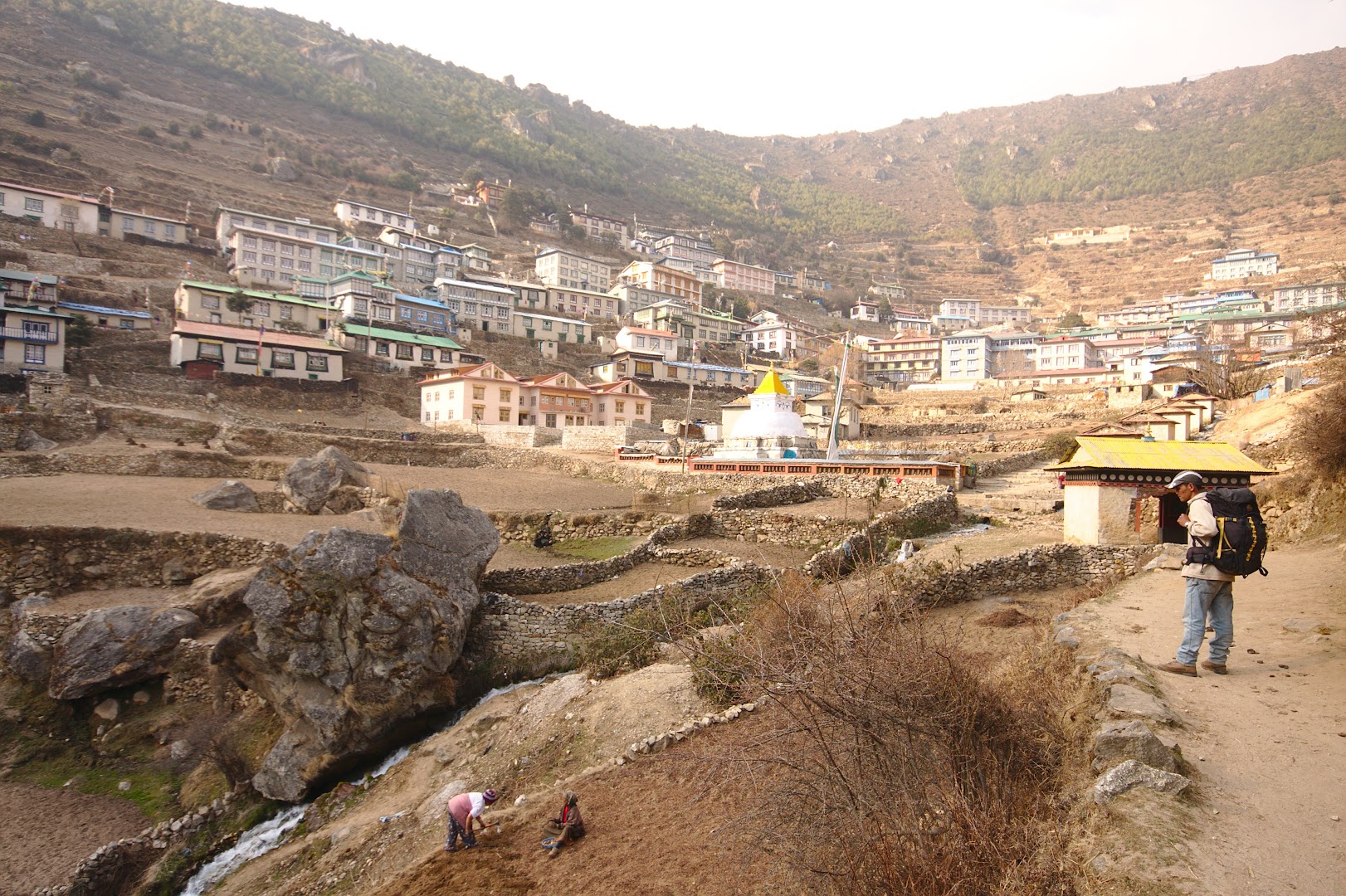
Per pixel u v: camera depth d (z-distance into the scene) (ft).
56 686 66.69
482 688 66.69
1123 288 590.14
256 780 59.57
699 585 75.31
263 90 568.00
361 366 238.07
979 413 229.86
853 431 210.18
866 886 20.27
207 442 148.46
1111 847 18.63
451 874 31.40
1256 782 20.92
